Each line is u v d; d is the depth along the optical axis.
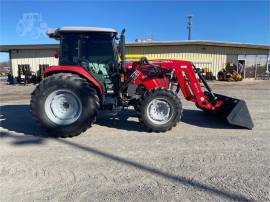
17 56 25.05
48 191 3.50
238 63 26.92
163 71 6.54
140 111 5.97
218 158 4.57
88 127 5.79
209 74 24.98
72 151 4.90
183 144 5.27
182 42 25.14
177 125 6.70
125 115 7.70
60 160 4.48
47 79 5.80
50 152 4.86
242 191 3.50
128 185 3.64
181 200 3.29
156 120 6.05
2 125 6.77
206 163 4.36
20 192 3.48
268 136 5.85
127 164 4.31
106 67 6.56
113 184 3.67
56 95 5.79
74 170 4.10
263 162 4.42
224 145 5.23
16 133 6.06
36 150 4.96
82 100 5.73
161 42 25.02
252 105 9.97
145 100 5.93
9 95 14.42
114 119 7.23
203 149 5.00
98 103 5.84
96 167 4.20
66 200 3.29
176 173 4.00
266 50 27.11
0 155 4.71
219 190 3.52
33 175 3.94
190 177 3.87
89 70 6.49
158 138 5.65
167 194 3.42
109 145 5.21
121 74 6.51
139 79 6.39
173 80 6.82
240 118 6.27
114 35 6.61
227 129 6.37
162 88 6.02
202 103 6.72
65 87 5.72
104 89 6.54
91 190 3.52
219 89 16.81
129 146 5.14
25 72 22.78
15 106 10.04
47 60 25.17
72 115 5.80
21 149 5.02
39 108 5.74
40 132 6.13
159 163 4.35
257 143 5.37
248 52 26.92
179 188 3.57
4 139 5.62
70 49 6.53
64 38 6.51
